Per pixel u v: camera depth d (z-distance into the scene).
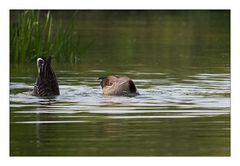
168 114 34.91
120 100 38.88
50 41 59.91
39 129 31.53
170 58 60.53
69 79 47.62
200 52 65.00
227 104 37.59
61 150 28.05
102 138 29.91
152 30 83.81
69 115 34.59
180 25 89.06
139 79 47.47
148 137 30.06
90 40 72.88
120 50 66.69
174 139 29.73
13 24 59.00
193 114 34.88
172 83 45.47
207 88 43.16
